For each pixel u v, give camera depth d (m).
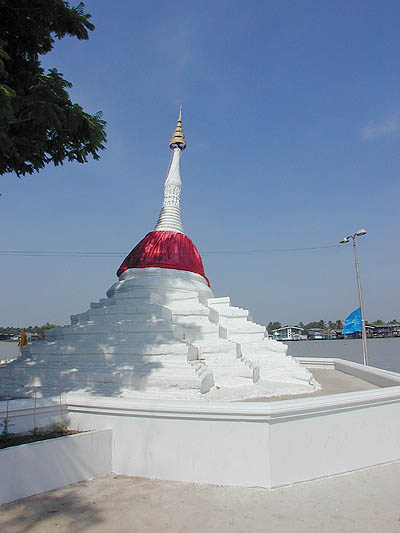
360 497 6.88
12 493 6.43
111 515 6.05
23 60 10.53
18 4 9.27
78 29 10.31
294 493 7.00
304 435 7.74
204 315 14.44
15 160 10.43
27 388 12.17
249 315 18.44
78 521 5.84
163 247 16.98
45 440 7.02
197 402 7.71
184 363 11.25
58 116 9.49
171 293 15.59
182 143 20.72
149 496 6.79
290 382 13.84
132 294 14.96
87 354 12.64
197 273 17.36
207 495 6.85
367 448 8.62
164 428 7.73
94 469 7.66
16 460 6.54
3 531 5.48
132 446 7.89
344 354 46.28
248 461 7.29
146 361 11.67
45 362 13.13
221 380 12.23
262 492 7.00
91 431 7.86
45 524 5.73
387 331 91.69
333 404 8.02
